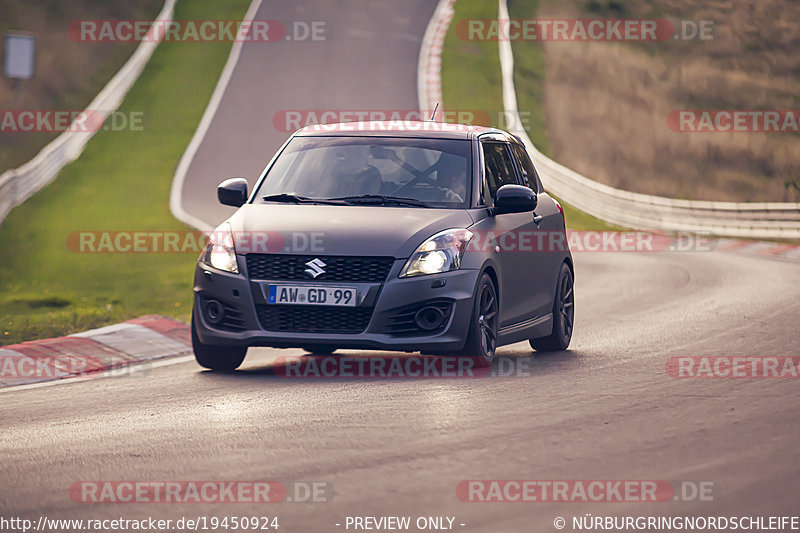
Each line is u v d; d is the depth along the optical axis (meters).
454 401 24.16
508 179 33.94
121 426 22.02
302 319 28.12
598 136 163.25
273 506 15.56
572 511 15.20
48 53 154.75
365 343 27.67
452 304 28.09
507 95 152.75
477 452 18.83
